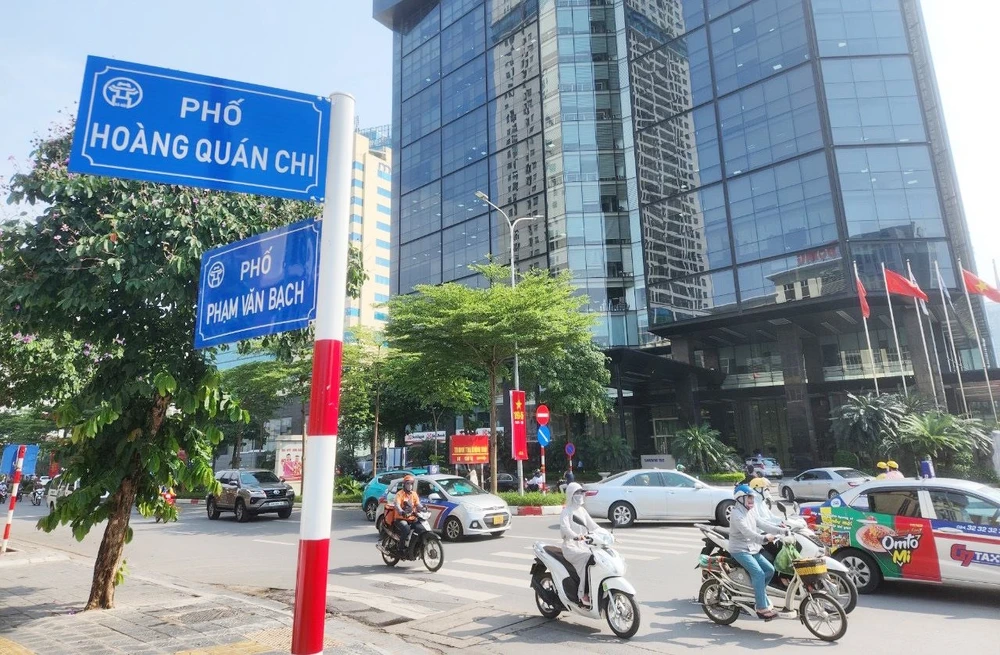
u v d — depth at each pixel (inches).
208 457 268.7
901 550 290.4
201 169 129.5
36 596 295.9
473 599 312.3
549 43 2047.2
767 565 245.1
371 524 684.7
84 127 122.5
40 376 407.2
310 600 113.7
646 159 1781.5
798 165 1464.1
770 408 1770.4
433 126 2440.9
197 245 222.2
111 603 258.2
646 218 1744.6
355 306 2972.4
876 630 238.4
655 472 616.1
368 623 268.8
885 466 603.5
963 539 276.5
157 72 130.6
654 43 1831.9
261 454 2058.3
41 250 227.0
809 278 1401.3
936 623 246.2
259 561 462.0
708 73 1675.7
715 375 1707.7
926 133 1398.9
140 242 224.5
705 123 1656.0
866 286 1333.7
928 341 1561.3
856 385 1561.3
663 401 1718.8
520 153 2065.7
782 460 1722.4
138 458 256.2
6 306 228.7
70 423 239.9
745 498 249.3
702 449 1300.4
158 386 220.7
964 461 1007.6
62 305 219.8
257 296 142.2
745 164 1557.6
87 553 521.0
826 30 1487.5
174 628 218.4
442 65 2470.5
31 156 239.8
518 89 2127.2
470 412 1583.4
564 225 1867.6
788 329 1541.6
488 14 2308.1
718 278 1555.1
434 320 754.8
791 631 241.3
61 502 237.5
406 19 2719.0
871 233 1359.5
